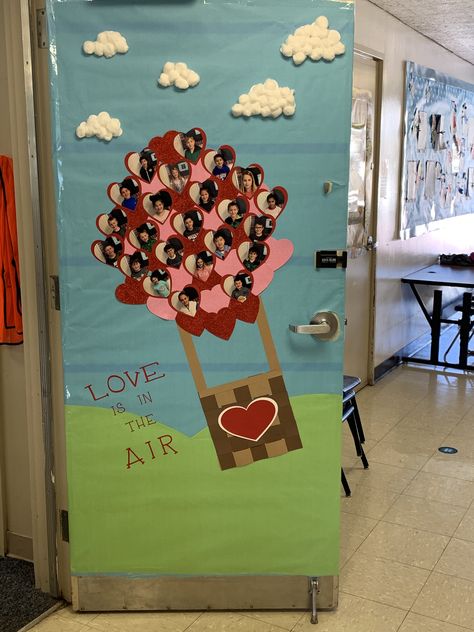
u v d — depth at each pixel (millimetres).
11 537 2916
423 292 6312
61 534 2576
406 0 4520
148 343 2367
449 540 3029
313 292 2346
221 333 2363
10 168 2580
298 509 2469
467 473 3717
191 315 2354
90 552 2490
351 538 3045
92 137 2242
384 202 5180
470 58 6707
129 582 2510
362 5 4445
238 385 2395
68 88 2213
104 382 2389
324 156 2264
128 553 2492
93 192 2275
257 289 2342
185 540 2484
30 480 2613
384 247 5281
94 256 2312
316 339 2371
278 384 2395
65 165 2260
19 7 2270
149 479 2443
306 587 2516
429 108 5848
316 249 2322
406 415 4613
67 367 2377
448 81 6238
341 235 2312
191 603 2527
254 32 2184
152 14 2172
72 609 2555
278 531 2480
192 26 2180
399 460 3887
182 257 2316
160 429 2416
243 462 2434
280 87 2213
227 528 2479
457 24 5219
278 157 2262
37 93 2293
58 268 2355
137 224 2293
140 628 2438
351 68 2213
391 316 5586
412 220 5773
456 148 6711
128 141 2244
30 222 2410
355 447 3961
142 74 2207
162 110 2227
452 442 4156
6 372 2768
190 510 2465
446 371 5668
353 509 3309
